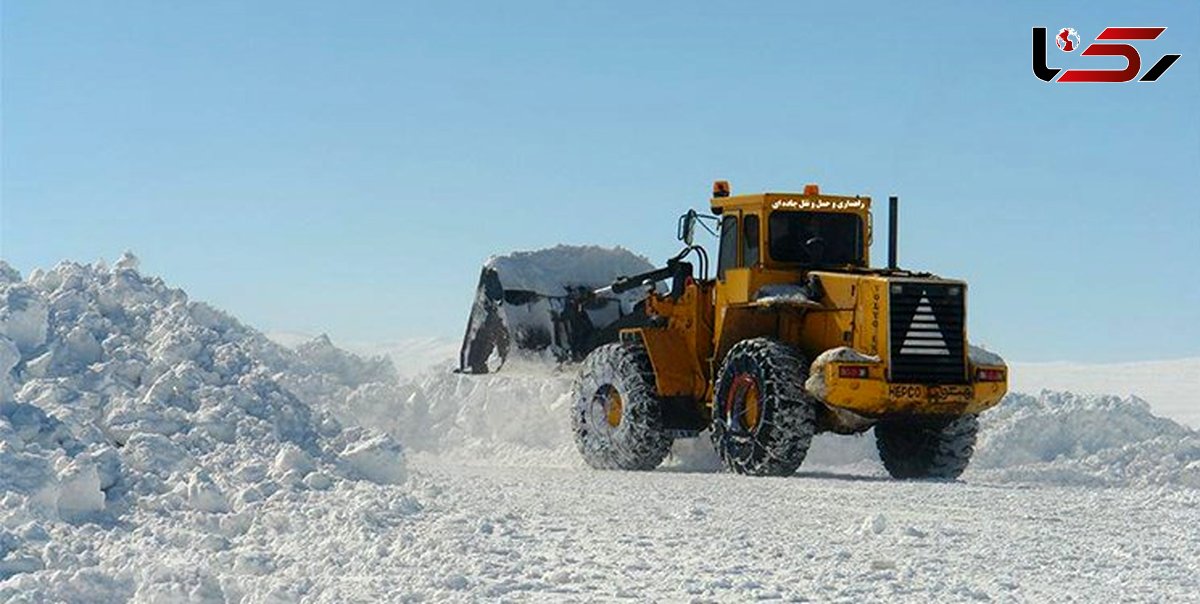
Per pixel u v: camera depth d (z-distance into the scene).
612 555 9.46
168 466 11.45
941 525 11.17
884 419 16.39
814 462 19.47
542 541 10.04
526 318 20.16
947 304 16.25
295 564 8.74
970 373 16.31
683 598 7.96
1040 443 19.45
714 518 11.54
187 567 7.84
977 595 8.08
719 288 17.77
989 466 19.17
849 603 7.85
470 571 8.70
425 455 21.25
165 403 12.95
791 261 17.31
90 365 13.23
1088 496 13.37
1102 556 9.61
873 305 16.16
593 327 20.28
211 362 14.01
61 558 8.25
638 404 17.92
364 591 7.84
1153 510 12.27
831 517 11.67
